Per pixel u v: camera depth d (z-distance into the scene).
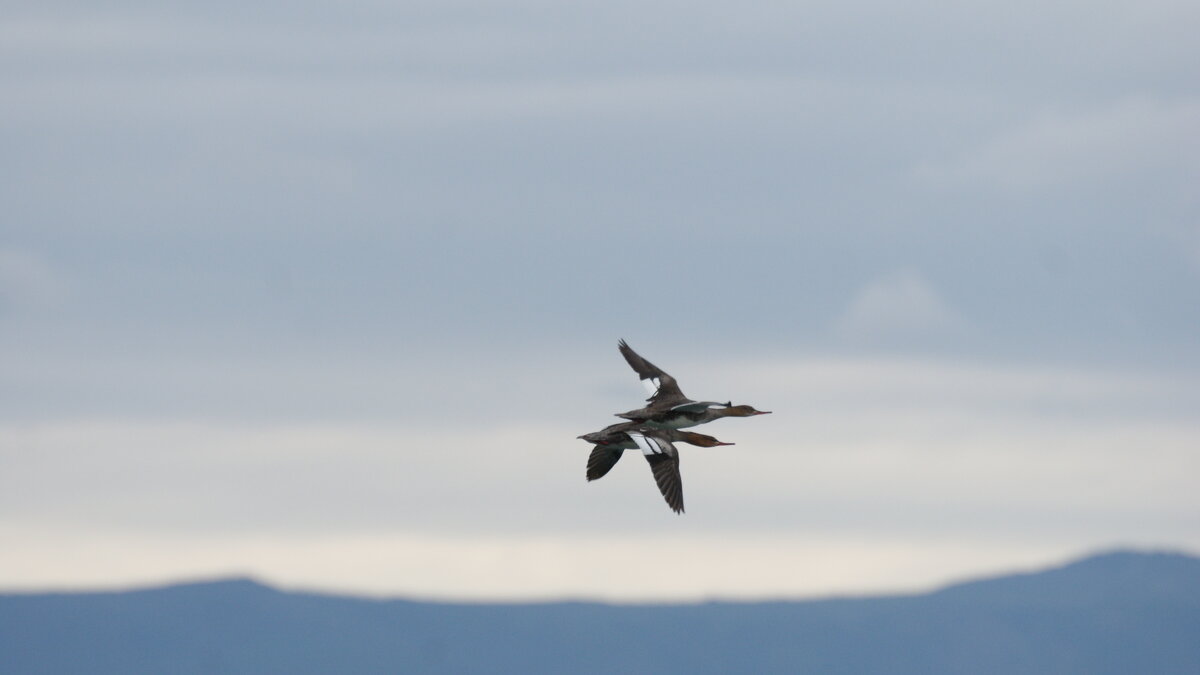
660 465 62.84
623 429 63.88
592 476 64.62
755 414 65.94
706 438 64.75
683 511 61.62
